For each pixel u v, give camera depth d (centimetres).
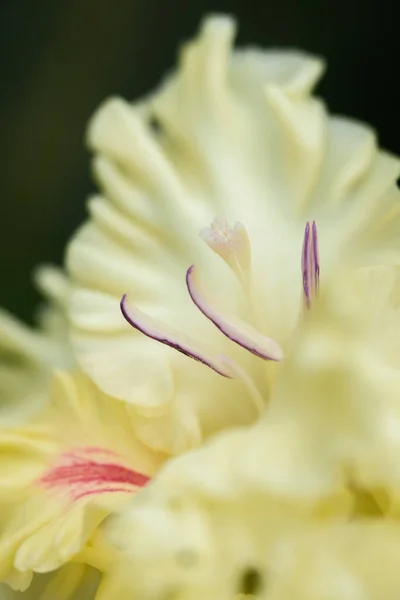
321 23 35
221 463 24
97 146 29
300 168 28
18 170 36
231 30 29
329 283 24
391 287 24
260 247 27
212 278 27
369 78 35
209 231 26
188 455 24
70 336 28
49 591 26
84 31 36
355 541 24
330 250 27
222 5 36
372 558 24
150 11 36
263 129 28
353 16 35
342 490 24
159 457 27
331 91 35
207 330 27
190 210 28
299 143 28
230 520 24
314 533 24
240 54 29
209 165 28
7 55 36
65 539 25
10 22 36
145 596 24
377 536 24
